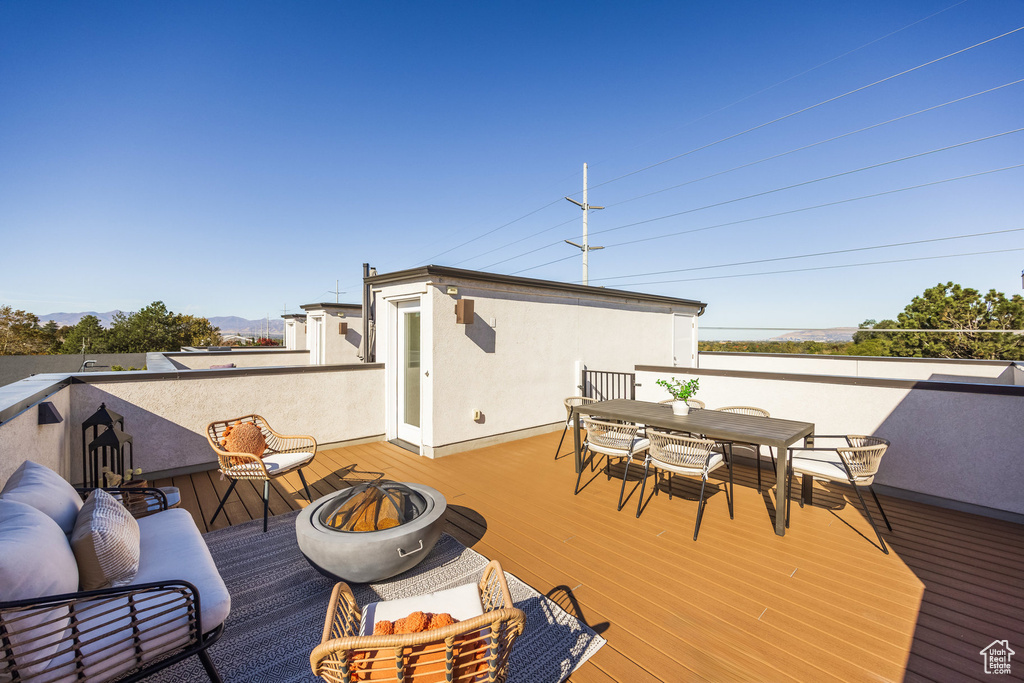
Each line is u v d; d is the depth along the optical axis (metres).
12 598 1.18
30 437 2.60
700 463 3.09
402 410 5.71
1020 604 2.23
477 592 1.66
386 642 1.06
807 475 3.64
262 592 2.37
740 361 10.10
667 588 2.38
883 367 8.23
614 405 4.35
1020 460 3.25
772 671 1.75
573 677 1.73
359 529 2.31
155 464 4.16
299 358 11.90
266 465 3.26
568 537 3.02
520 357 5.96
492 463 4.82
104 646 1.31
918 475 3.70
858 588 2.38
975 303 17.95
